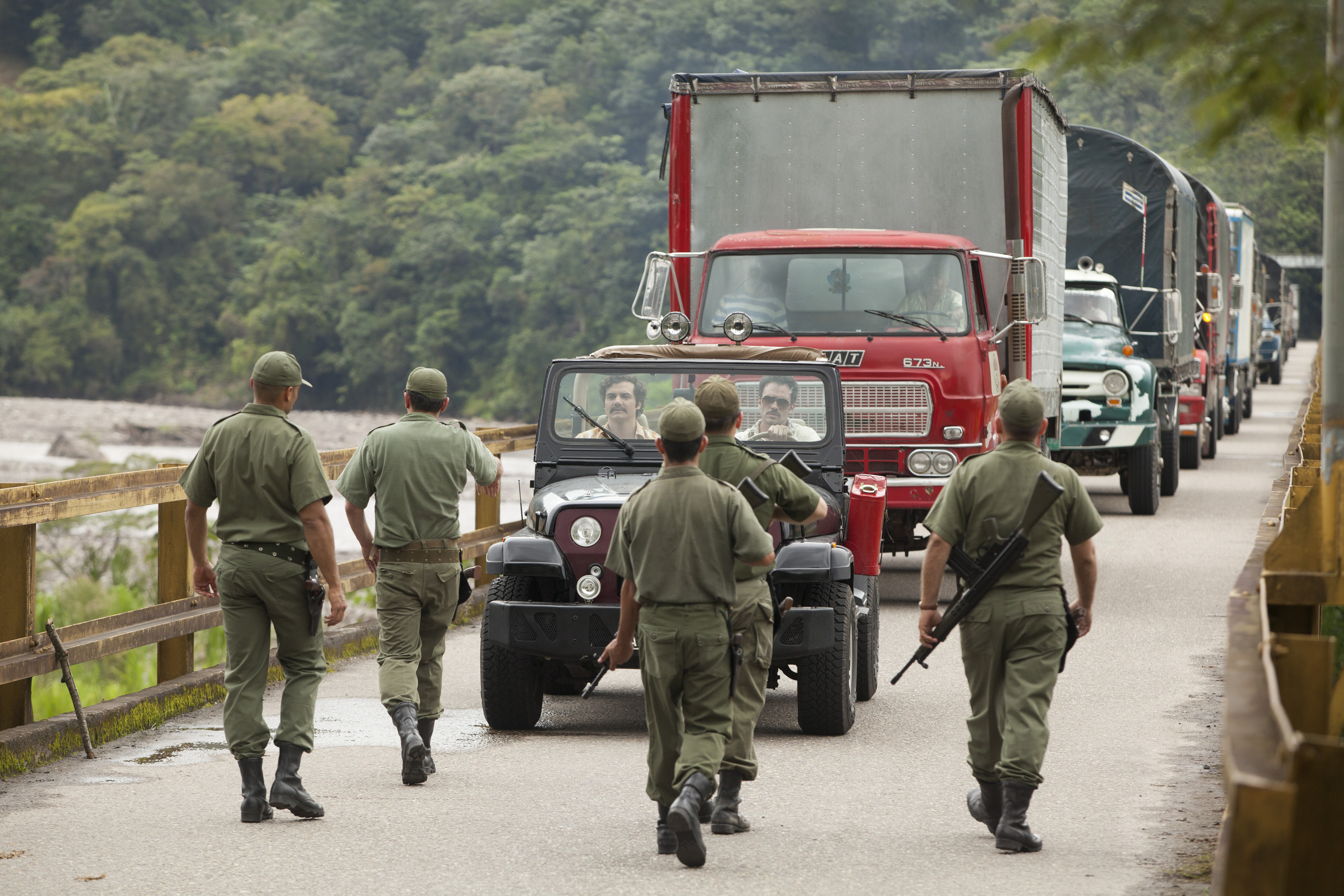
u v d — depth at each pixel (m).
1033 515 21.61
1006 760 21.94
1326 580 20.58
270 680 37.12
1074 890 20.28
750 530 21.64
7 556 29.20
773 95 49.44
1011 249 48.09
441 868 21.53
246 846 22.69
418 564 27.02
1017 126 47.75
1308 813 11.22
